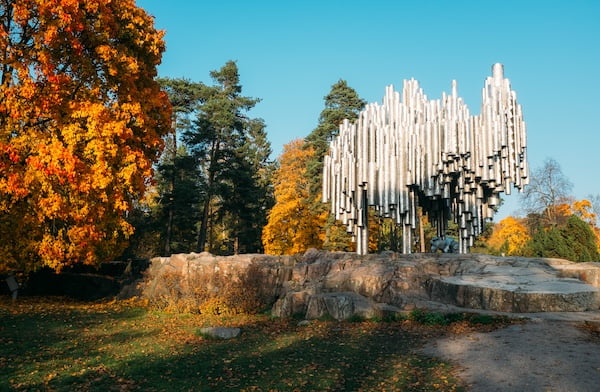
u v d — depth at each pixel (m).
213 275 19.39
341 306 15.32
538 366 8.99
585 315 12.89
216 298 18.03
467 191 20.31
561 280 15.23
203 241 37.47
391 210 20.73
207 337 13.05
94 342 12.23
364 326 14.13
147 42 20.17
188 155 38.84
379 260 18.58
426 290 16.08
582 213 49.19
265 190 45.16
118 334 13.46
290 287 18.86
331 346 11.89
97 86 18.31
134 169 17.62
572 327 11.75
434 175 19.62
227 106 40.94
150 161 20.52
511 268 16.91
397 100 21.53
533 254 27.75
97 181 16.72
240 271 19.36
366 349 11.45
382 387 8.57
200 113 41.12
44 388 8.25
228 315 17.28
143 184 18.81
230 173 39.56
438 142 19.64
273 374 9.48
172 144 44.06
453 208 23.94
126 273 23.50
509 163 20.05
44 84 16.66
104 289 23.23
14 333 12.63
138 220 37.16
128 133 17.92
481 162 19.22
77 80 18.34
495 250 41.38
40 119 17.64
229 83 44.75
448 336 12.10
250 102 43.03
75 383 8.63
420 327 13.38
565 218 46.69
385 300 16.05
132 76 18.84
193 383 8.86
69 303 20.88
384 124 21.45
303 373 9.52
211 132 39.19
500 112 19.59
